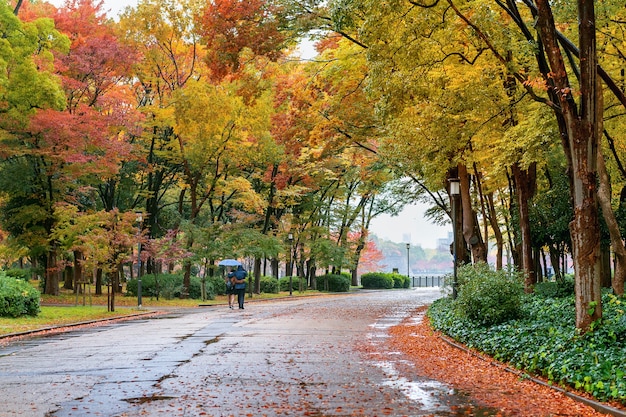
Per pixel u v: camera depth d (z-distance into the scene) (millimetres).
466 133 17453
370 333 18625
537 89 15828
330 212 57812
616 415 7770
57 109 32719
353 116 24500
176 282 41625
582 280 11602
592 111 11547
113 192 43188
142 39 38719
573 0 13672
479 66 16203
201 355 13695
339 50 21281
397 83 14555
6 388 9859
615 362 9438
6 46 28531
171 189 52281
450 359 13211
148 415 7996
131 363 12516
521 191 20812
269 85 24281
